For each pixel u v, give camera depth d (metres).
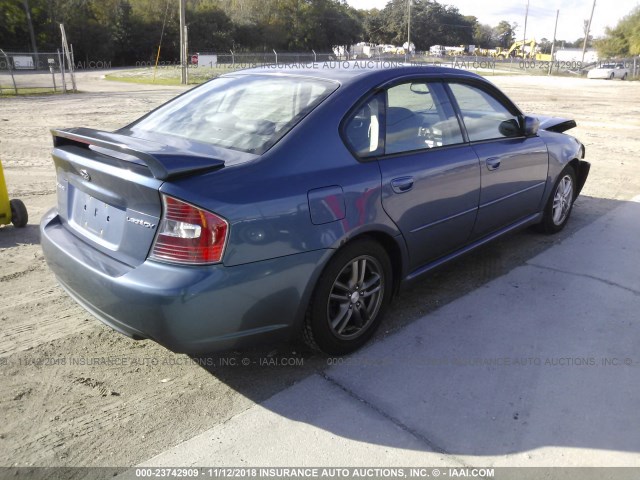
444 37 103.00
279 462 2.37
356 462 2.37
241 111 3.20
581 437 2.53
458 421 2.63
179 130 3.22
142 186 2.46
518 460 2.39
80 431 2.54
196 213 2.38
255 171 2.61
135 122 3.60
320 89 3.18
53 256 2.95
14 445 2.45
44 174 7.82
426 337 3.38
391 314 3.67
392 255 3.35
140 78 33.75
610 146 10.23
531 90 25.61
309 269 2.72
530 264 4.52
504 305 3.79
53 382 2.90
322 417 2.65
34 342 3.29
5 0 51.72
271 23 73.94
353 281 3.04
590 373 3.01
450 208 3.61
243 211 2.46
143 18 62.28
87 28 56.75
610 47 66.12
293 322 2.78
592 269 4.42
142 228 2.53
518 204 4.43
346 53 47.84
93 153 2.87
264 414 2.67
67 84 27.45
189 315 2.40
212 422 2.62
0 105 16.91
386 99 3.28
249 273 2.51
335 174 2.86
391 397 2.80
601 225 5.55
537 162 4.55
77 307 3.75
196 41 65.38
